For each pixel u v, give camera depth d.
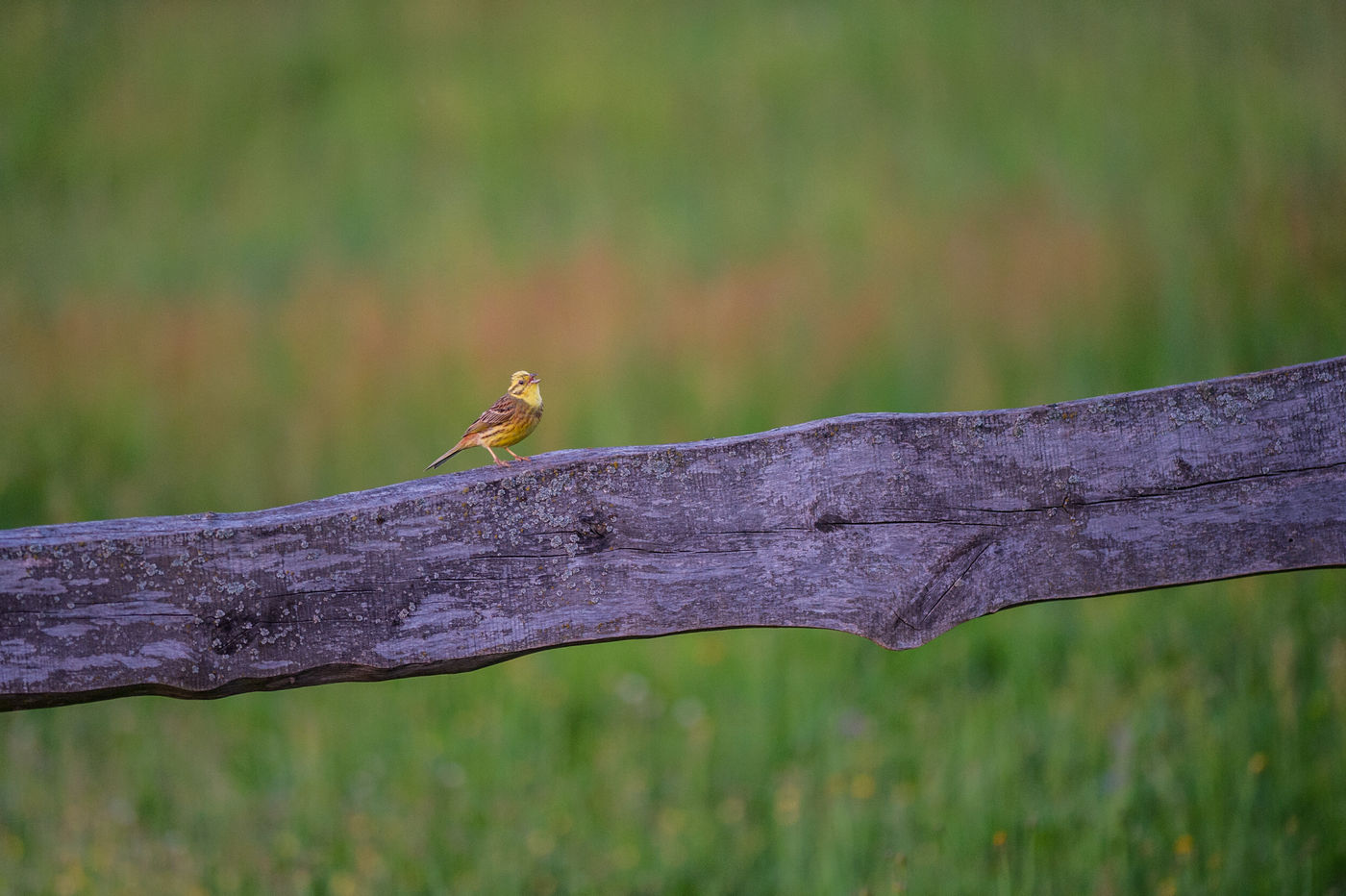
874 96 30.41
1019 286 20.86
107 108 32.41
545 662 12.61
